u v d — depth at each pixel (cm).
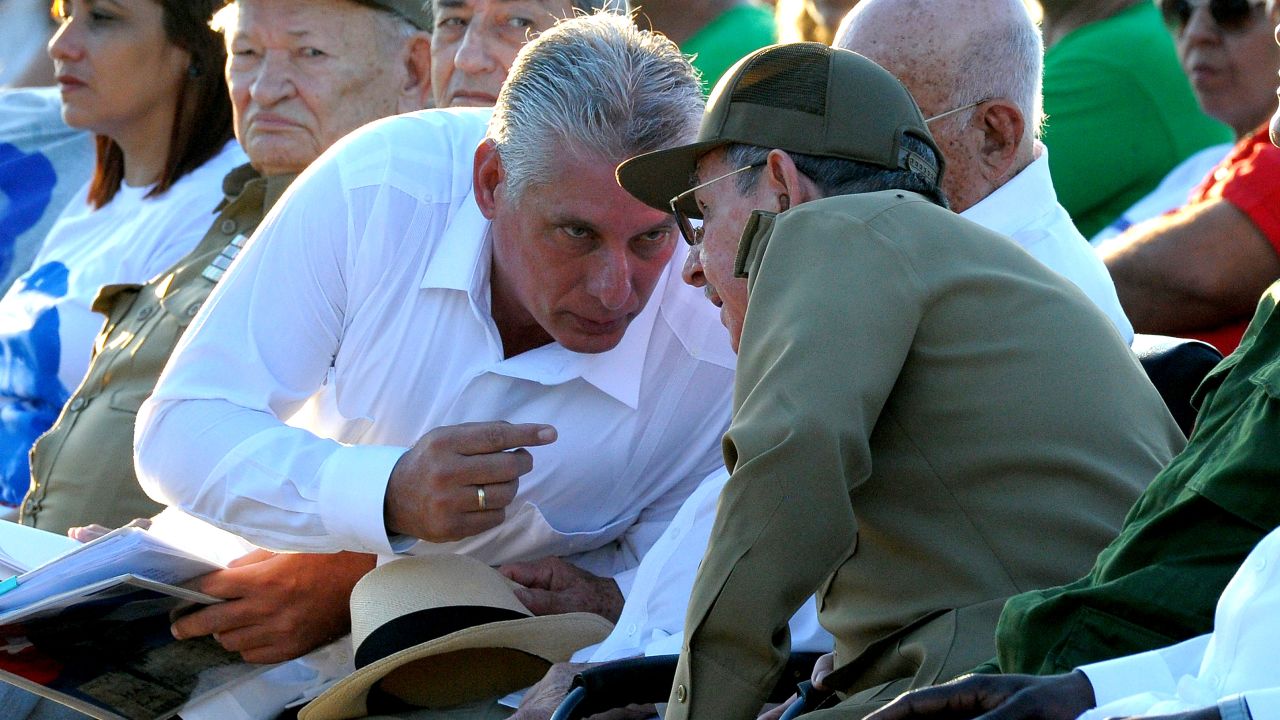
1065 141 1565
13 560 1082
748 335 774
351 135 1173
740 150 872
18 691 1187
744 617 729
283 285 1115
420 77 1494
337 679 1134
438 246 1129
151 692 1077
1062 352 788
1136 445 787
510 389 1139
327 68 1432
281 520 1055
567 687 948
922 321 777
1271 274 1330
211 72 1650
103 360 1414
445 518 1016
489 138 1085
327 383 1160
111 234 1692
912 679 757
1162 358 1004
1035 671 693
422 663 1045
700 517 1044
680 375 1159
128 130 1667
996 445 770
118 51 1631
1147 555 695
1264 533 670
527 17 1391
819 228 784
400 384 1136
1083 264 1091
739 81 879
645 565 1059
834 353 739
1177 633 673
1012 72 1093
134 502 1373
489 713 1039
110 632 1041
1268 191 1324
